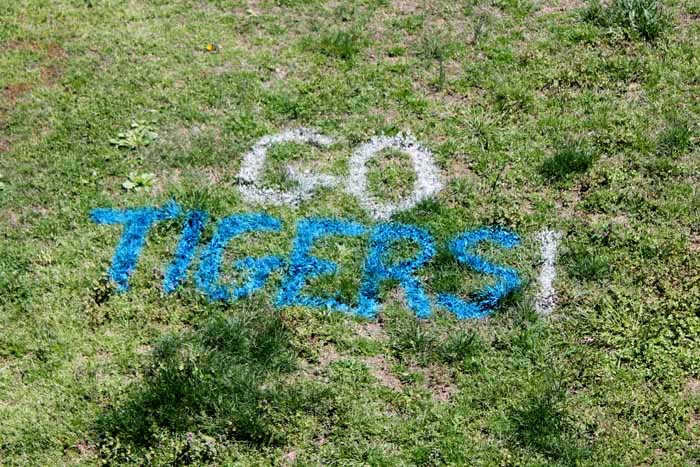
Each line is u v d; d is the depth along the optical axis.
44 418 3.34
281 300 3.65
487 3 4.89
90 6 4.91
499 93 4.38
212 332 3.51
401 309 3.63
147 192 3.99
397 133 4.23
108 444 3.26
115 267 3.73
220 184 4.03
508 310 3.62
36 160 4.12
